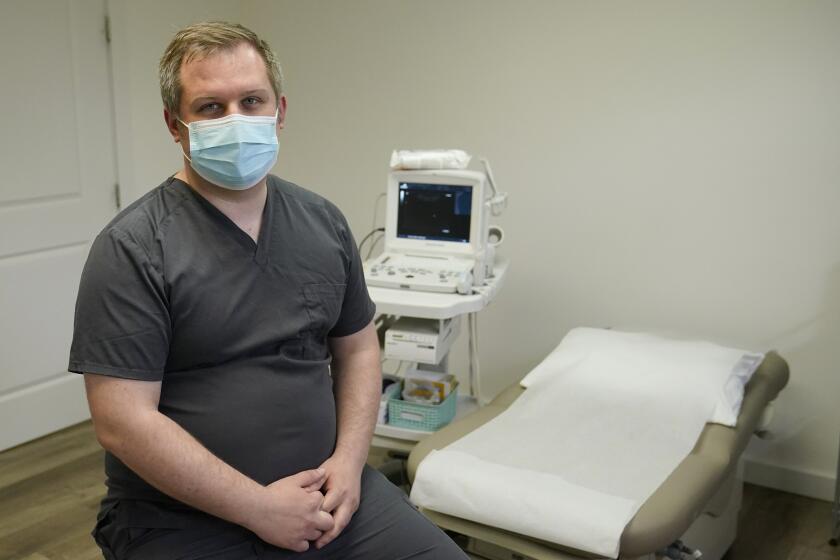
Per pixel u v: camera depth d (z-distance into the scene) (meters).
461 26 3.12
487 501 1.78
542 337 3.19
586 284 3.07
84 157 3.07
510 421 2.15
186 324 1.32
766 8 2.59
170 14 3.31
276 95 1.40
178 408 1.34
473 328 3.29
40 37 2.87
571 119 2.98
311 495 1.35
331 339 1.62
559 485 1.79
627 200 2.93
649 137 2.85
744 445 2.19
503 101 3.10
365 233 3.54
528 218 3.13
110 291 1.26
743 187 2.73
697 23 2.70
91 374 1.26
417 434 2.35
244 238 1.37
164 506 1.35
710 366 2.33
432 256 2.56
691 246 2.85
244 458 1.35
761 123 2.66
